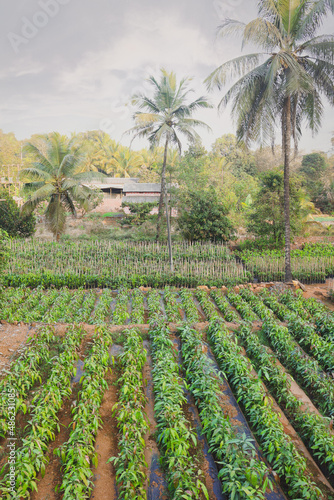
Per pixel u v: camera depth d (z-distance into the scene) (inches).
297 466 212.7
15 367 295.6
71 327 382.9
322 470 234.1
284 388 294.7
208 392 273.3
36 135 922.7
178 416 249.1
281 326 396.8
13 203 948.0
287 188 631.2
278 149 1877.5
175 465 211.0
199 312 504.1
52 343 381.7
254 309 495.8
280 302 536.1
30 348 333.4
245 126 641.6
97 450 246.1
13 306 483.2
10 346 369.7
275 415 257.3
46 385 278.4
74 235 1048.8
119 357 343.3
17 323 429.1
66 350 341.7
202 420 264.1
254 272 700.7
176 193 955.3
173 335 410.3
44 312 482.3
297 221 902.4
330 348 353.1
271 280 686.5
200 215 890.7
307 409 276.7
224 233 901.8
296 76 526.9
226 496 213.6
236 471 211.0
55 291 561.0
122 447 232.4
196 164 1161.4
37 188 922.1
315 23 569.6
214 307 491.8
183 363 339.0
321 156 1768.0
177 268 684.1
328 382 299.4
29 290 553.0
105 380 319.9
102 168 2094.0
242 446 220.7
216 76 578.6
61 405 283.7
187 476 204.2
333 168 1781.5
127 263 725.9
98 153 1941.4
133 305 509.7
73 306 494.6
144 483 221.3
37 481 220.2
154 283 629.9
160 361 315.0
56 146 908.6
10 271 619.2
